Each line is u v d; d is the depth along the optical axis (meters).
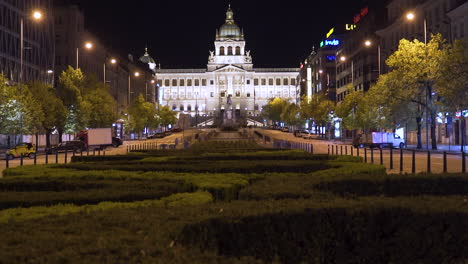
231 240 6.81
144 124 113.00
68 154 52.62
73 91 65.44
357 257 7.41
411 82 51.91
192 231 6.59
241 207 7.86
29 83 62.78
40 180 13.41
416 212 7.51
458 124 67.06
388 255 7.49
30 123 53.62
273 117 169.00
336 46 139.75
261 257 6.95
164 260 5.27
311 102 112.25
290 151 32.72
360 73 100.31
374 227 7.45
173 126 175.38
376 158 39.22
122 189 11.44
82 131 61.72
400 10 85.00
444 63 46.75
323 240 7.28
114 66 132.12
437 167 29.53
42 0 89.75
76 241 5.88
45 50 90.88
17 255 5.24
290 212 7.19
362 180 12.48
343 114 80.69
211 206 8.23
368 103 59.97
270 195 10.16
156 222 7.03
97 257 5.28
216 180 13.27
